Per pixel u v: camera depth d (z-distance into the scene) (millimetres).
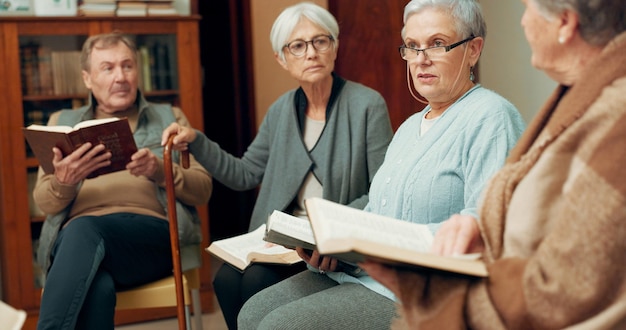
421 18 2021
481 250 1396
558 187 1239
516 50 4199
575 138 1219
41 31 3732
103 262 2676
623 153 1130
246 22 5047
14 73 3707
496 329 1186
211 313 3959
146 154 2803
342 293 1996
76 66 3807
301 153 2678
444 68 2006
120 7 3824
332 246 1186
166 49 3887
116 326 3799
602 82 1209
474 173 1873
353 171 2619
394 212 1992
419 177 1954
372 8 4652
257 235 2625
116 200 2971
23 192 3742
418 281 1255
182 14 3982
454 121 1970
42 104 3768
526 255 1259
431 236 1508
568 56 1289
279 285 2258
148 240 2814
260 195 2789
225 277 2582
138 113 3193
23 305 3758
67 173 2711
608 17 1235
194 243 3031
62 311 2508
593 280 1122
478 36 2027
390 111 4719
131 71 3121
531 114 4160
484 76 4438
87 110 3152
